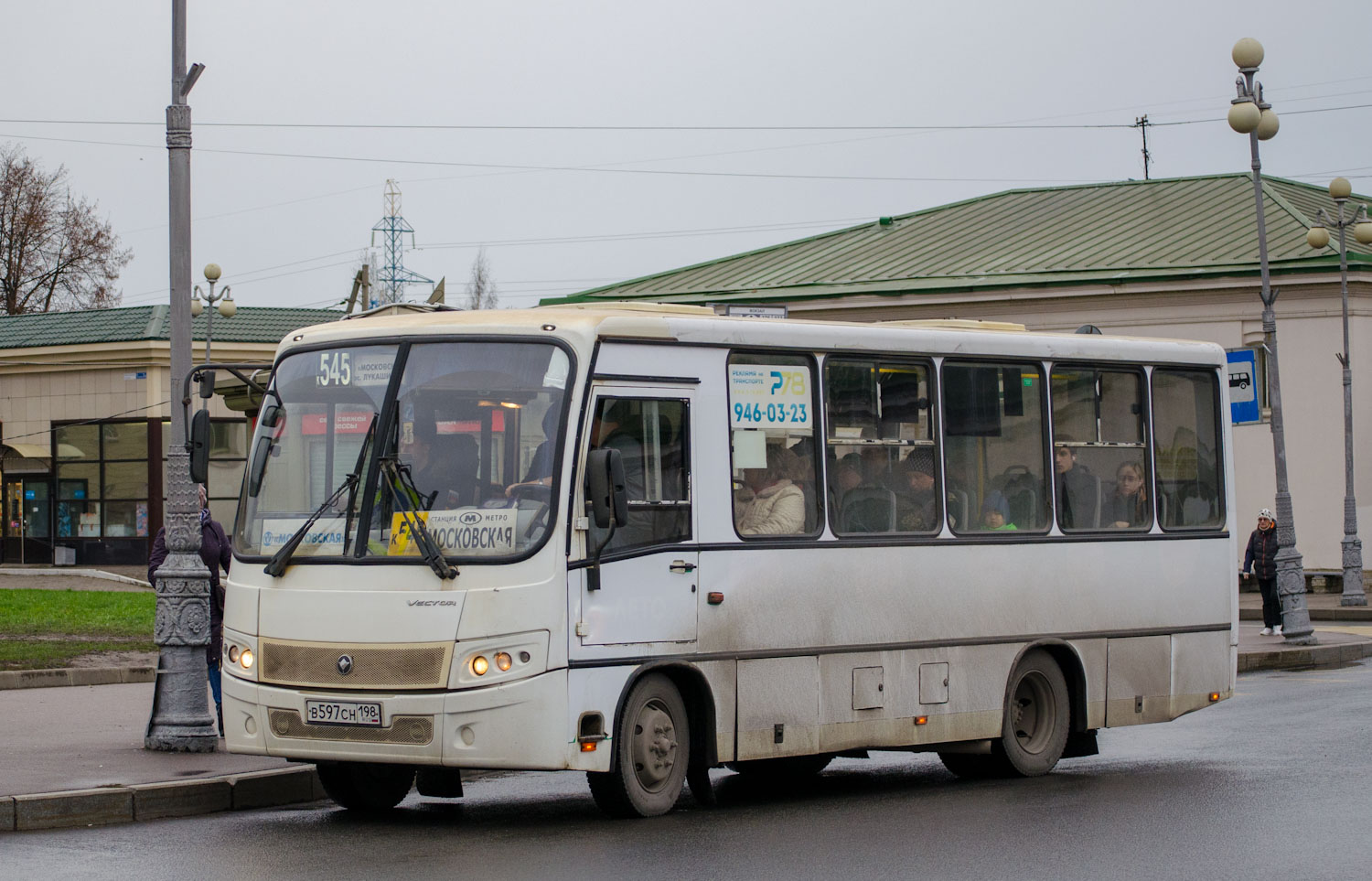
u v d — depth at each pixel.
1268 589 27.78
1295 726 16.16
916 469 12.51
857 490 12.07
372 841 9.84
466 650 9.85
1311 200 41.75
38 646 21.89
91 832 10.22
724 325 11.27
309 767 12.06
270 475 10.78
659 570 10.66
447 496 10.20
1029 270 37.91
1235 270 35.66
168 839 9.92
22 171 67.19
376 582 10.11
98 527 50.94
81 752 12.78
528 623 9.89
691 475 10.96
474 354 10.45
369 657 10.02
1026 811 11.18
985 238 41.22
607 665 10.29
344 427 10.55
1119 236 39.19
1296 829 10.24
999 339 13.15
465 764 9.83
